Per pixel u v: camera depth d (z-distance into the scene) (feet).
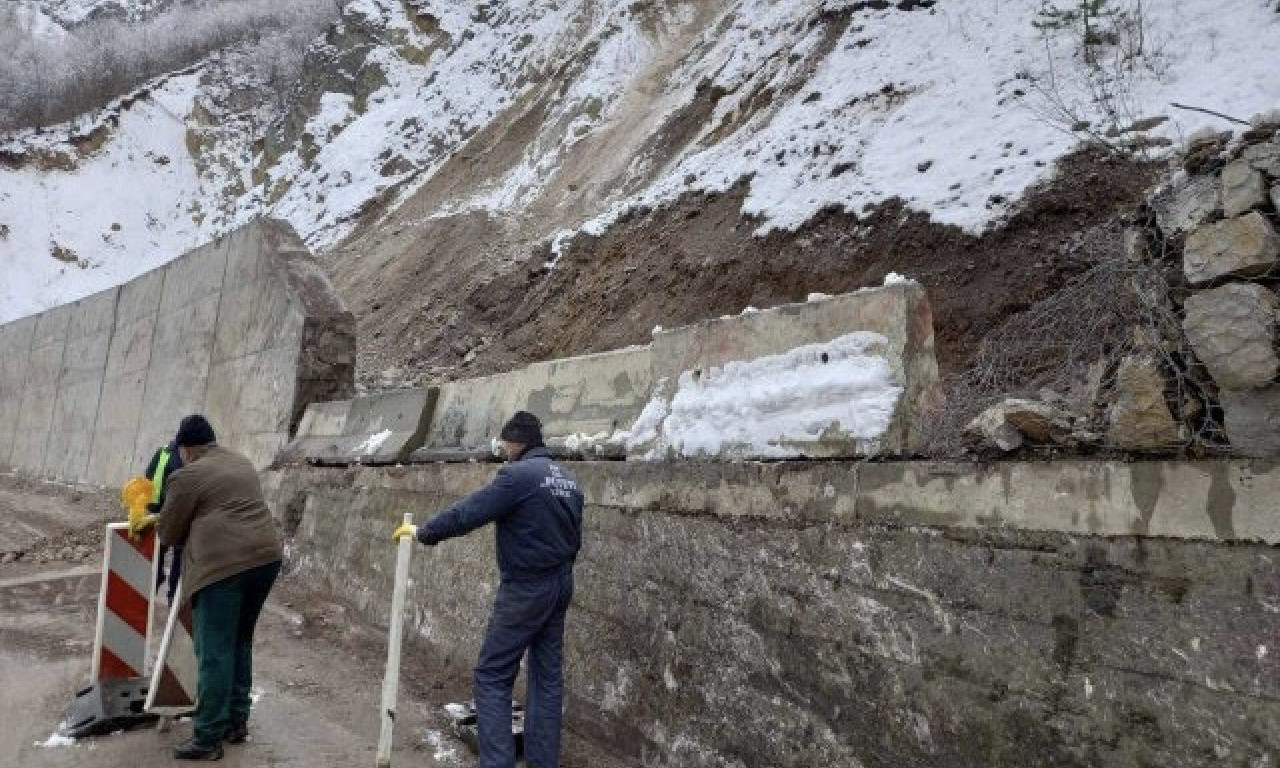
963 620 11.19
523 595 15.23
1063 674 10.00
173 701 17.99
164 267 56.24
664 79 64.13
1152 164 25.36
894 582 12.12
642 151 55.93
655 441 17.75
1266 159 9.14
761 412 15.20
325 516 31.91
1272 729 8.29
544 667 15.65
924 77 35.88
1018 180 27.43
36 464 69.77
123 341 59.93
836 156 34.65
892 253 28.84
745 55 52.75
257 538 17.48
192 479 17.29
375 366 52.95
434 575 23.95
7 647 24.93
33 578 34.17
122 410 57.72
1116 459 9.95
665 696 15.87
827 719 12.81
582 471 19.74
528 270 51.06
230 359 45.47
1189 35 30.17
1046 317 15.72
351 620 27.02
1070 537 10.19
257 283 44.16
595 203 55.01
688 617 15.71
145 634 20.20
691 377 17.28
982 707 10.77
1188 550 9.12
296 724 19.07
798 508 13.98
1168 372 9.70
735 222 36.70
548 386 23.26
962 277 26.35
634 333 37.35
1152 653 9.27
